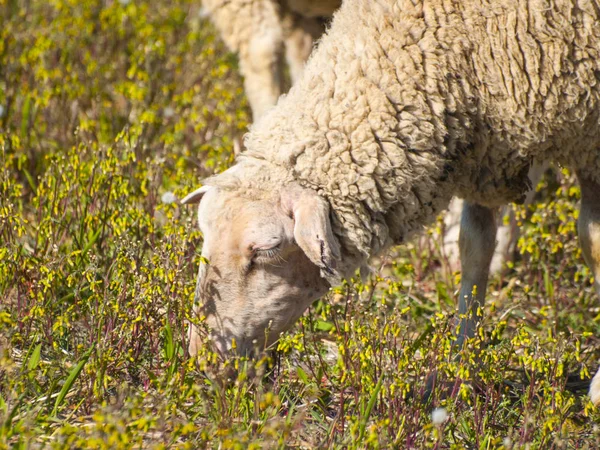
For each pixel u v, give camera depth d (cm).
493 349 967
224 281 913
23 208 1347
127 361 976
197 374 971
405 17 947
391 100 925
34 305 992
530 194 1265
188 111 1568
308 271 932
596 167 1005
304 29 1508
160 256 1003
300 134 916
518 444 878
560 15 934
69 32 1723
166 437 849
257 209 894
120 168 1249
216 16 1538
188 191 1180
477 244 1079
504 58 940
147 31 1734
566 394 961
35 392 918
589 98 953
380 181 921
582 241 1040
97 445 755
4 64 1631
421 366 957
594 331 1193
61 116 1539
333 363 1062
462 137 953
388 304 1213
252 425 843
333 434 880
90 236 1150
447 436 909
